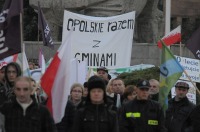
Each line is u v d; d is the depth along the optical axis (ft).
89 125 53.26
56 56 58.44
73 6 141.38
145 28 150.20
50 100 58.29
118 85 74.90
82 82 89.86
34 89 58.70
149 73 110.93
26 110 49.83
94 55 109.09
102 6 142.92
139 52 138.51
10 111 49.83
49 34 102.22
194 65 93.09
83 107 54.65
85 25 109.50
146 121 61.00
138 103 61.62
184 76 91.50
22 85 49.29
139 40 150.61
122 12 143.13
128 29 110.83
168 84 70.13
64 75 58.44
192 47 80.89
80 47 108.88
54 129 50.88
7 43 66.33
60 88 58.39
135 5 144.05
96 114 53.42
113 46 110.01
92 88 53.16
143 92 61.16
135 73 108.17
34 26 206.90
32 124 49.80
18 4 65.82
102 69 85.97
